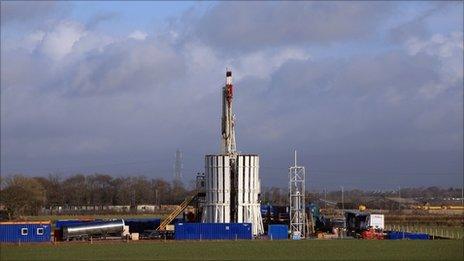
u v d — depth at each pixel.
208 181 136.88
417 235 130.12
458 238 129.88
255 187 136.38
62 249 103.69
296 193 136.38
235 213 136.00
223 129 138.50
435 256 91.38
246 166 135.75
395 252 97.75
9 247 108.19
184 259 88.12
